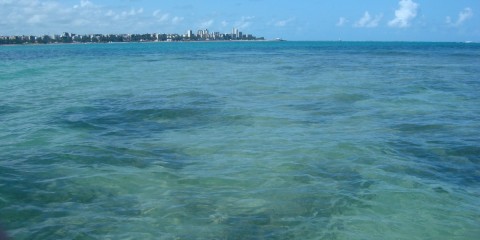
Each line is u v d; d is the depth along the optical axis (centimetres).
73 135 1262
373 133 1286
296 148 1118
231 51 8788
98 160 1015
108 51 8594
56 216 714
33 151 1084
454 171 958
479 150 1112
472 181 898
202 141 1199
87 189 832
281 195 812
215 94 2103
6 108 1709
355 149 1109
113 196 802
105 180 881
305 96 2038
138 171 941
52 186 842
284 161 1010
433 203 780
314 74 3200
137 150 1108
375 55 6731
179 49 10175
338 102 1861
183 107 1722
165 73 3344
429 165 995
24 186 838
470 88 2320
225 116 1545
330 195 812
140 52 8044
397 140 1204
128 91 2231
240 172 937
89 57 5981
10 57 5919
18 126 1370
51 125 1387
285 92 2180
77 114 1584
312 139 1210
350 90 2244
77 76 3097
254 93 2142
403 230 680
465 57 5956
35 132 1288
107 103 1833
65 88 2370
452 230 680
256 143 1173
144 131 1326
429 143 1176
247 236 658
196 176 912
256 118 1511
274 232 672
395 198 800
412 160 1028
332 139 1207
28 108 1712
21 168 946
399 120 1475
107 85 2509
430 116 1545
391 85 2459
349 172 940
